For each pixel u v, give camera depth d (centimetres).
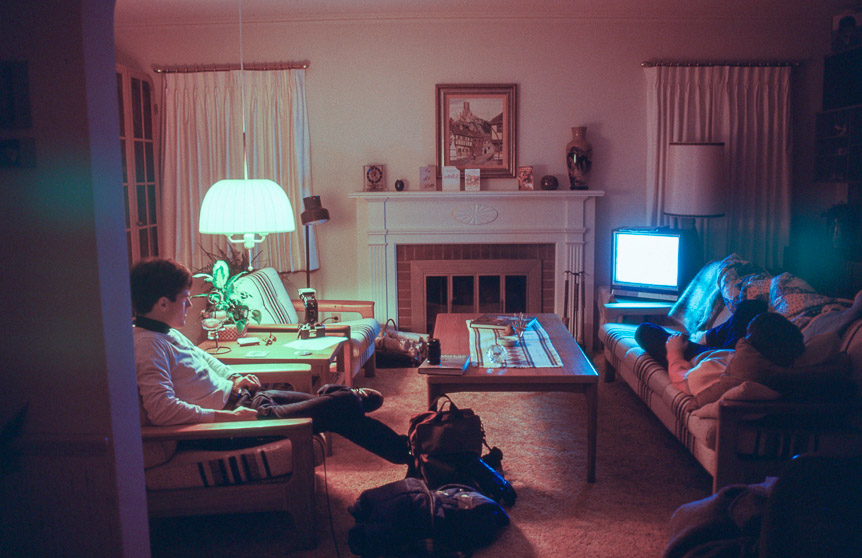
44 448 171
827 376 246
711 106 515
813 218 536
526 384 286
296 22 518
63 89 160
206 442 247
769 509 151
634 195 534
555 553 239
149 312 247
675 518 212
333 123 530
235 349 337
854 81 484
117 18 504
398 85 525
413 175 536
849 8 495
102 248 166
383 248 533
